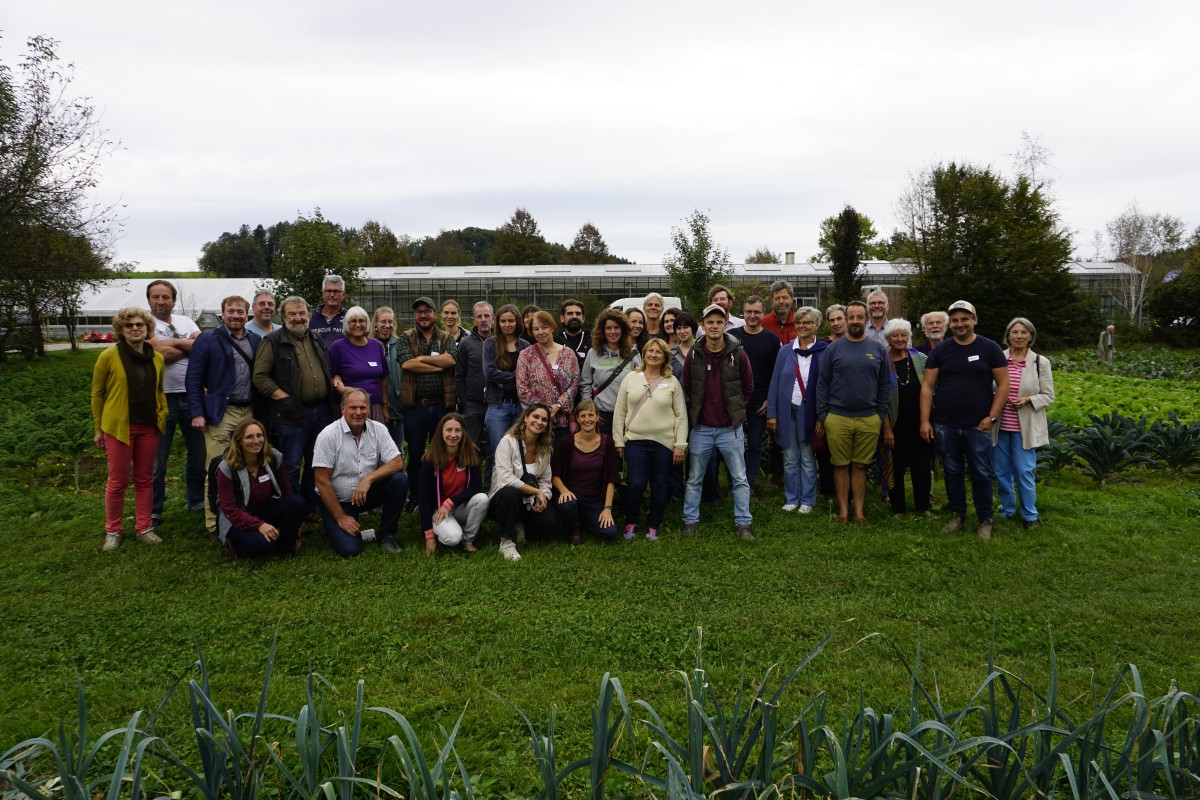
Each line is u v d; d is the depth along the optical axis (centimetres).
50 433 999
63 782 210
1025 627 451
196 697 246
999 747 253
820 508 734
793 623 455
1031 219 3152
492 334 731
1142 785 237
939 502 766
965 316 631
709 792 240
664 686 373
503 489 591
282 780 274
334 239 1689
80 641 432
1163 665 403
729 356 644
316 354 664
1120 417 985
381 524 611
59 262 1942
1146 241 5006
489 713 345
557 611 470
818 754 304
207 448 640
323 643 424
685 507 656
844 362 666
